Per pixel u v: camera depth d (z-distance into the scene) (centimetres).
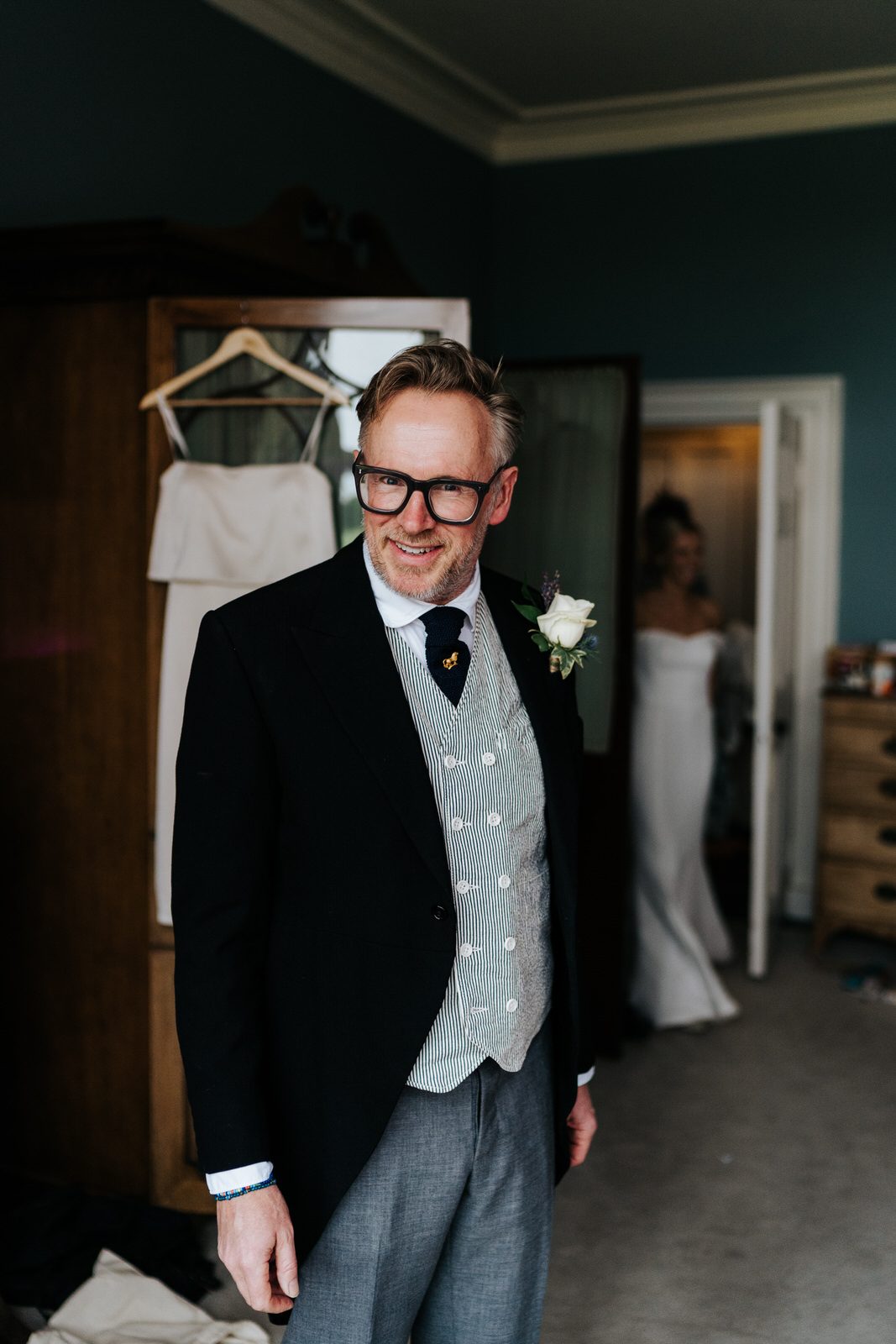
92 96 270
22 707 246
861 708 399
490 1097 121
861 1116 301
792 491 421
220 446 229
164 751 226
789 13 352
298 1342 120
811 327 438
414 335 223
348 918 114
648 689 366
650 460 550
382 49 376
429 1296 132
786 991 391
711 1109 305
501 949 121
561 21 359
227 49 316
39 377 239
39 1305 211
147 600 232
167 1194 238
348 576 121
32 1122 253
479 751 120
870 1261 238
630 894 371
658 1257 238
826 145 428
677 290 455
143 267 225
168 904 229
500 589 138
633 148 455
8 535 245
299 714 113
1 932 252
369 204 389
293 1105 116
